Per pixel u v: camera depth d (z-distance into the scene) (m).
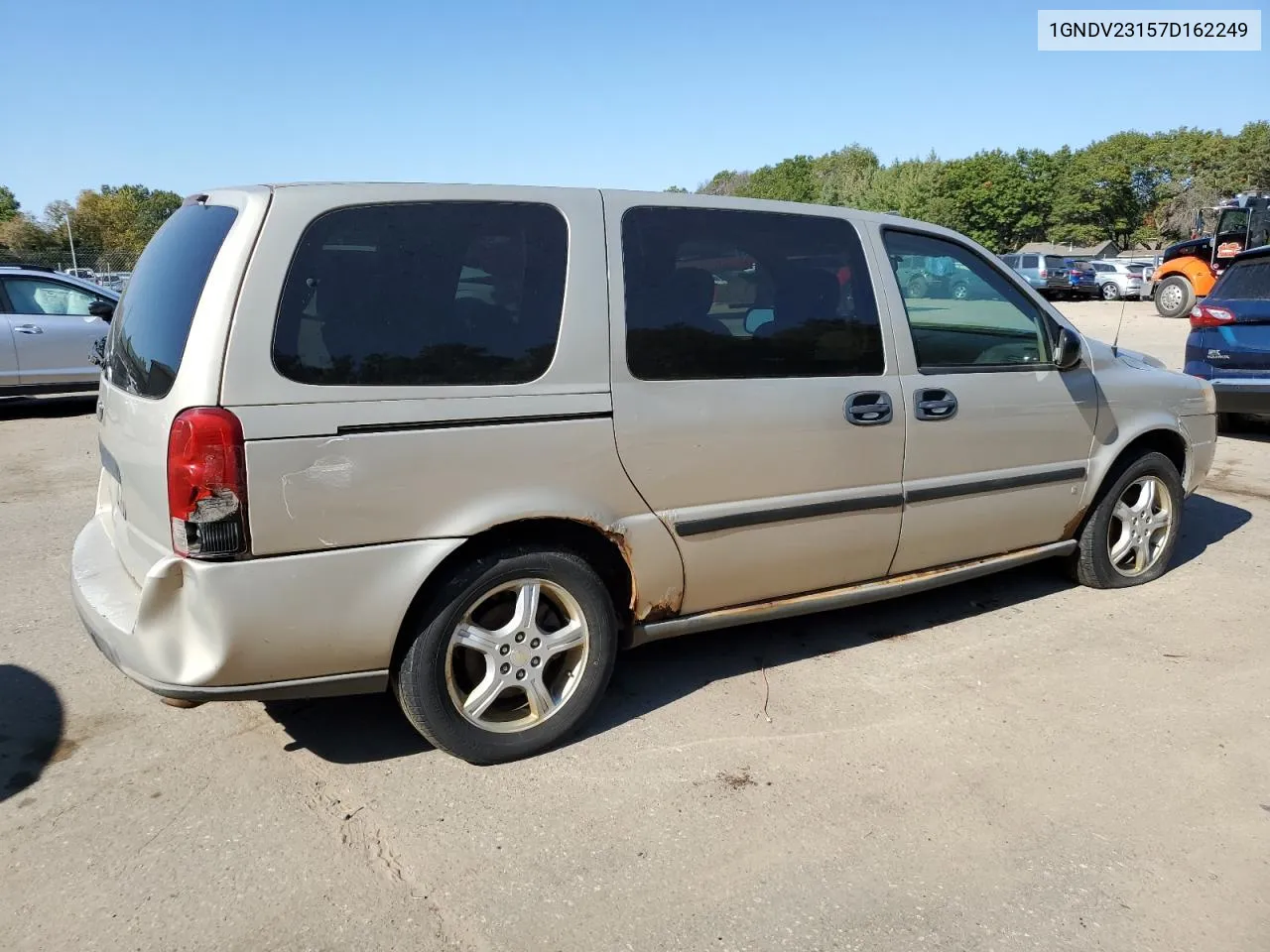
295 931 2.46
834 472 3.73
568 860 2.75
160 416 2.73
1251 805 3.06
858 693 3.79
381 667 2.97
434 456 2.91
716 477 3.45
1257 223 20.55
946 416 4.00
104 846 2.79
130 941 2.42
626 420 3.23
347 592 2.84
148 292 3.19
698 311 3.42
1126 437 4.71
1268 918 2.54
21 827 2.88
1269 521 6.29
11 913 2.51
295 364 2.75
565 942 2.43
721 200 3.58
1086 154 73.19
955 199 65.50
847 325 3.77
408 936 2.45
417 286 2.96
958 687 3.85
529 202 3.19
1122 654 4.17
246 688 2.81
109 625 2.88
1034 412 4.32
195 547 2.67
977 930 2.49
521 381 3.06
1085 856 2.79
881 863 2.75
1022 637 4.36
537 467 3.08
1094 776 3.21
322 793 3.06
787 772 3.22
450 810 2.98
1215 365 8.35
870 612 4.66
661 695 3.76
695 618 3.59
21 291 10.12
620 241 3.31
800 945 2.43
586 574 3.26
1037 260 33.94
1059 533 4.64
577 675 3.33
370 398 2.83
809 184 88.81
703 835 2.87
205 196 3.23
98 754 3.30
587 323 3.19
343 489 2.79
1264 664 4.07
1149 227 74.75
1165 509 5.05
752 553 3.59
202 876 2.67
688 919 2.52
